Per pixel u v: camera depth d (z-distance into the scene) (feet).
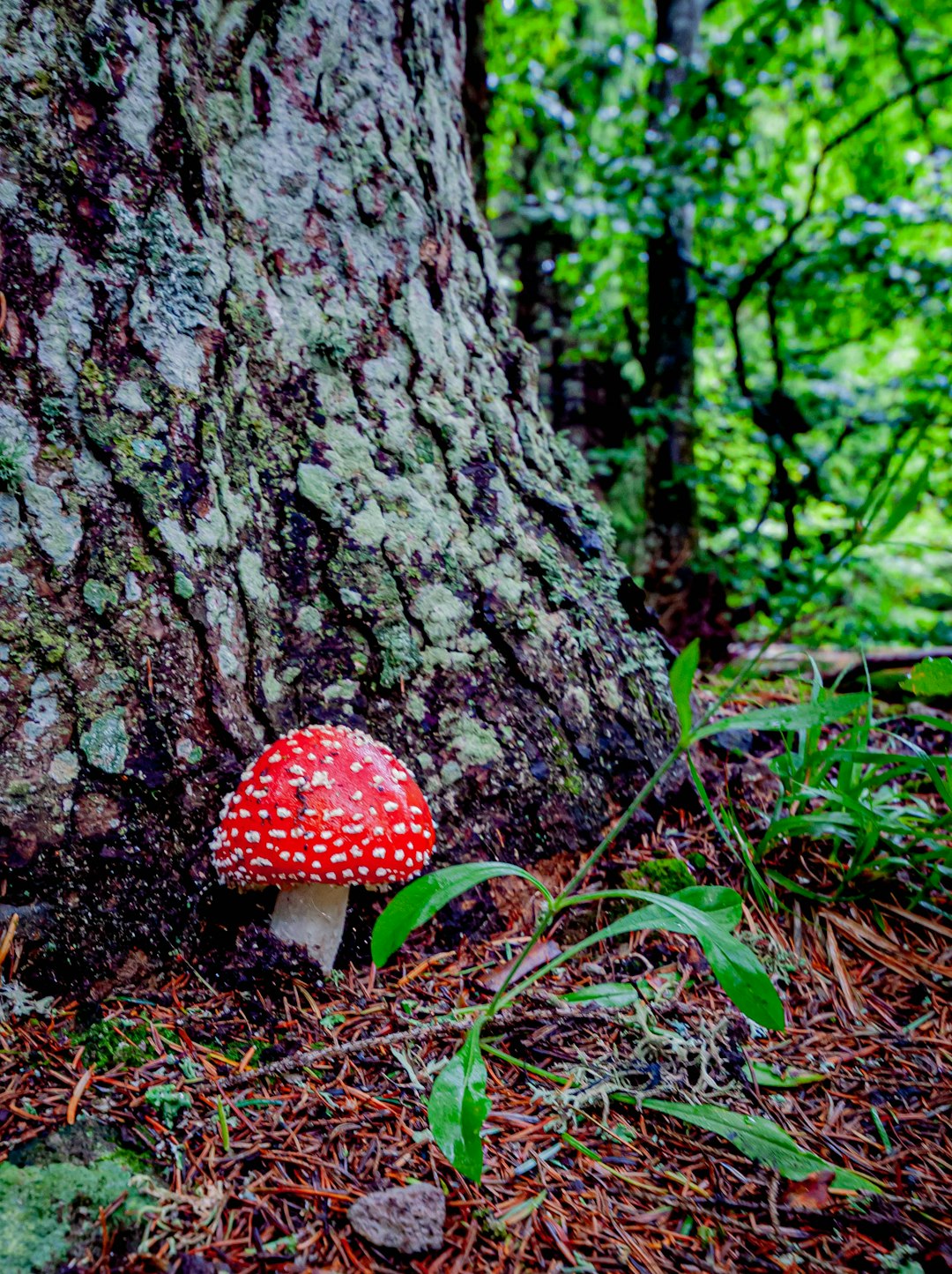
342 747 1.22
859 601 4.59
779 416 3.97
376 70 1.49
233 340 1.32
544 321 4.77
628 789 1.54
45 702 1.15
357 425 1.42
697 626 3.98
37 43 1.16
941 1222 0.95
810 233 3.84
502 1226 0.91
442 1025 1.14
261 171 1.38
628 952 1.34
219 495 1.28
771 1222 0.95
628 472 4.27
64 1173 0.90
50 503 1.16
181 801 1.21
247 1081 1.05
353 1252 0.87
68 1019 1.11
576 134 4.16
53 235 1.17
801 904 1.45
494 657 1.45
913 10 3.86
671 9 4.50
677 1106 1.07
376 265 1.47
